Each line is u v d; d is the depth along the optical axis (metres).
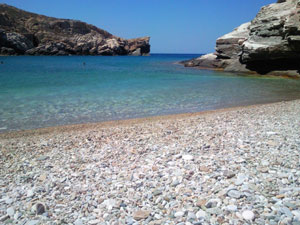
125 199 2.39
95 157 3.65
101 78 15.31
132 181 2.76
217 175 2.67
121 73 18.72
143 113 7.12
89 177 2.98
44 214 2.26
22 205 2.46
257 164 2.92
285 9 16.98
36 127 5.83
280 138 3.91
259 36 17.97
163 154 3.52
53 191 2.69
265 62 18.58
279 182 2.43
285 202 2.06
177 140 4.17
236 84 12.99
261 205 2.05
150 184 2.64
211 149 3.58
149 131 4.93
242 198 2.18
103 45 63.00
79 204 2.39
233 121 5.41
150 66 27.12
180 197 2.32
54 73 18.11
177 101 8.69
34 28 54.50
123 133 4.90
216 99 9.05
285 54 16.31
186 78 15.65
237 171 2.75
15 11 56.81
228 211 2.02
